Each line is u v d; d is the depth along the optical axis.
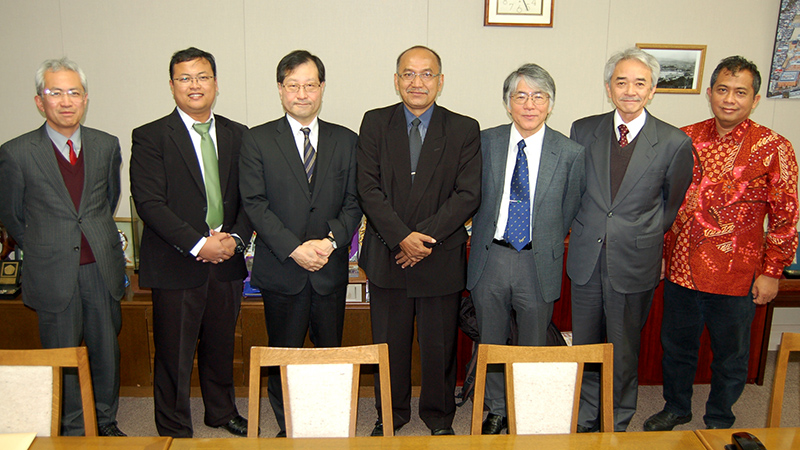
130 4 3.15
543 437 1.47
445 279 2.32
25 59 3.18
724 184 2.43
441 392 2.47
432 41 3.28
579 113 3.40
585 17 3.28
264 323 2.88
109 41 3.18
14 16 3.13
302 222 2.28
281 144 2.27
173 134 2.27
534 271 2.33
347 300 2.87
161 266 2.30
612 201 2.28
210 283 2.39
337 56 3.27
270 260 2.32
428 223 2.22
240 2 3.18
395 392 2.47
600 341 2.46
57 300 2.27
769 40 3.33
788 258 2.43
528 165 2.31
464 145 2.28
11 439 1.40
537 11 3.25
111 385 2.48
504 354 1.69
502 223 2.35
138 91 3.24
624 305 2.33
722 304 2.50
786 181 2.37
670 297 2.65
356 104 3.34
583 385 2.59
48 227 2.27
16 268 2.88
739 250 2.45
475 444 1.44
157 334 2.36
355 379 1.68
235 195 2.39
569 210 2.35
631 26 3.30
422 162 2.24
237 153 2.39
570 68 3.34
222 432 2.65
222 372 2.56
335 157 2.32
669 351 2.70
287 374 1.66
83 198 2.30
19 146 2.24
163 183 2.26
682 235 2.54
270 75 3.27
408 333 2.43
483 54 3.30
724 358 2.57
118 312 2.49
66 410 2.41
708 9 3.29
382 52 3.28
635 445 1.43
